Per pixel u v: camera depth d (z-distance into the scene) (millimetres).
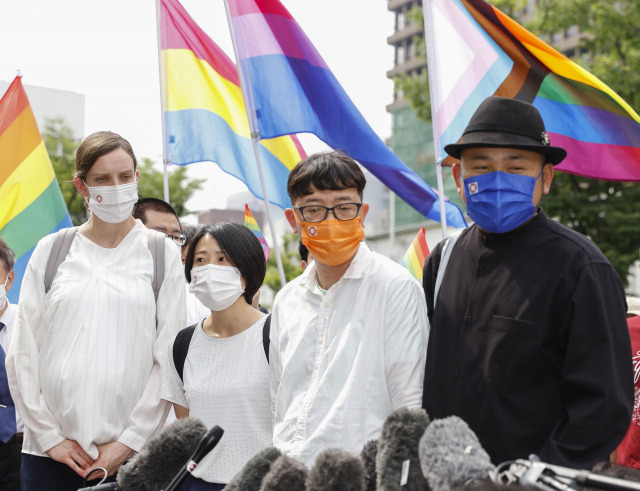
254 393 3191
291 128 5098
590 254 2453
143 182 15734
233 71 5961
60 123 17359
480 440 2482
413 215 32281
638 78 13281
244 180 5902
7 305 4648
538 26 14570
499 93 4602
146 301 3549
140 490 2154
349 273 2707
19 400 3447
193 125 5766
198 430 2168
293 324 2801
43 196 5375
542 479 1386
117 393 3391
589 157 4492
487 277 2596
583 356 2348
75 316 3451
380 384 2617
